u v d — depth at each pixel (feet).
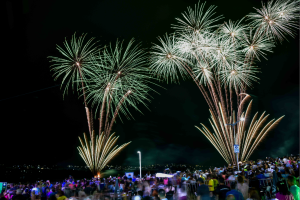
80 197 36.35
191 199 40.37
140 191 31.63
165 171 71.61
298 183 28.99
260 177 39.68
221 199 26.27
